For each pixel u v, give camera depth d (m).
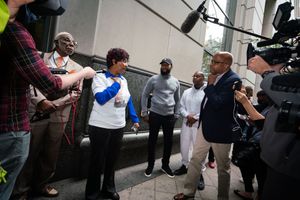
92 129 2.26
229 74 2.41
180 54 4.78
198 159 2.61
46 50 2.49
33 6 1.07
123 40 3.32
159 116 3.37
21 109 1.15
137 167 3.68
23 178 2.18
